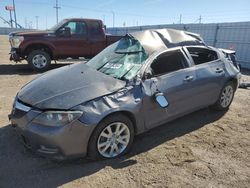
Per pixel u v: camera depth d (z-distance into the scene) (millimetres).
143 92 3879
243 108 6105
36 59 10367
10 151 3873
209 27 15453
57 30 10477
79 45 10766
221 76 5234
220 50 5781
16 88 7559
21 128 3471
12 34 10211
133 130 3887
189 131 4766
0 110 5543
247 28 13117
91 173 3418
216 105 5566
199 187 3213
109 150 3738
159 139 4414
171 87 4242
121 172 3459
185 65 4637
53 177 3322
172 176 3404
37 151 3408
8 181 3219
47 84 3863
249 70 12750
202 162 3750
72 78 3947
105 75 4047
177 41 4770
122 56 4469
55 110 3303
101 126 3490
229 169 3604
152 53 4270
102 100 3512
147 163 3684
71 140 3309
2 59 13953
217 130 4848
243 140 4484
